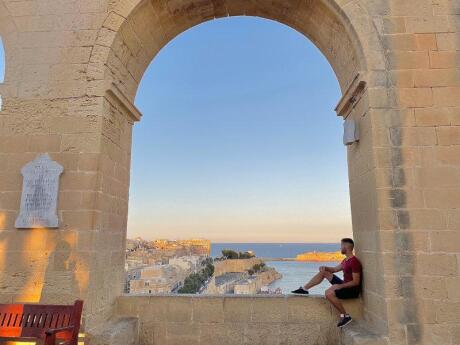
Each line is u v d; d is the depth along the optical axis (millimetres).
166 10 6555
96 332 5043
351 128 6016
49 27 5996
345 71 6512
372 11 5730
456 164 5117
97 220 5344
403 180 5098
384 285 4809
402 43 5570
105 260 5688
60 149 5523
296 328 5898
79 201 5328
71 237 5223
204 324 5980
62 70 5797
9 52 5949
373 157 5199
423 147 5188
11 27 6055
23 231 5305
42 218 5270
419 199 5035
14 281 5152
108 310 5785
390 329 4676
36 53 5910
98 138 5504
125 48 6250
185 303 6074
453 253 4859
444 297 4750
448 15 5676
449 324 4684
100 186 5465
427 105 5328
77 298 5016
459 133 5215
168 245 150000
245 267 107812
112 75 6012
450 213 4977
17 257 5223
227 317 5984
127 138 6895
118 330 5227
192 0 6617
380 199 5051
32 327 4527
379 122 5289
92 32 5887
